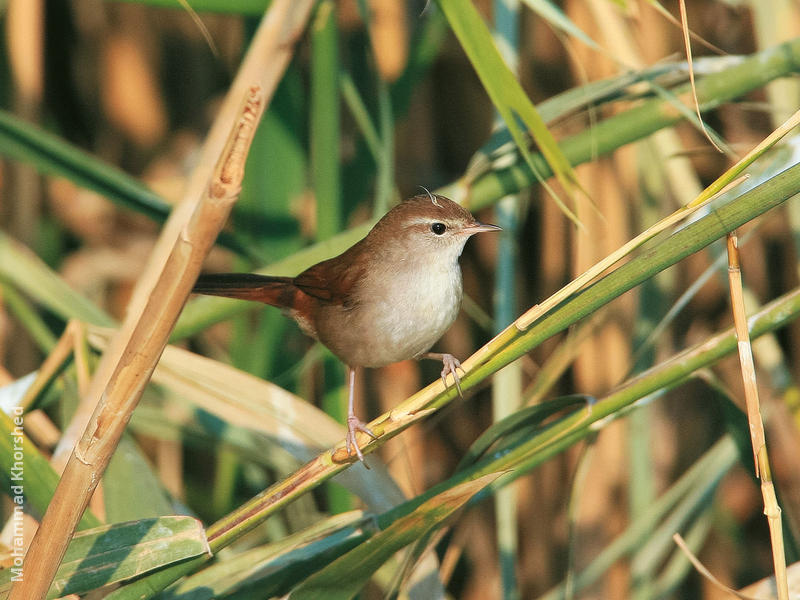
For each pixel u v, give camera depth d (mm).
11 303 8664
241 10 7215
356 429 7387
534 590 10352
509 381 8328
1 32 11039
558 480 10273
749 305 8641
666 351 10180
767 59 7031
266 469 10117
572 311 4973
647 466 9344
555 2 9953
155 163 12102
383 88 7918
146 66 11961
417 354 7867
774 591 5863
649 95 7492
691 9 10359
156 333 4086
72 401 7359
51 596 4977
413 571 6461
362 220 10805
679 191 8648
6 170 10547
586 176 9531
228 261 12289
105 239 12375
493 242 11359
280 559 6270
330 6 7875
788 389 8227
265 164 9359
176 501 7242
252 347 9703
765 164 6520
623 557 9695
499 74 5535
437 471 11391
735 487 11398
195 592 6207
